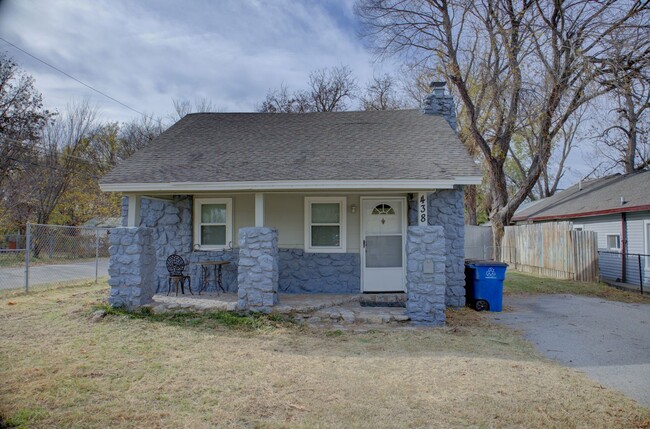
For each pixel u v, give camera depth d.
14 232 20.86
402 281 9.05
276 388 4.16
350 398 3.93
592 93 15.05
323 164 8.03
